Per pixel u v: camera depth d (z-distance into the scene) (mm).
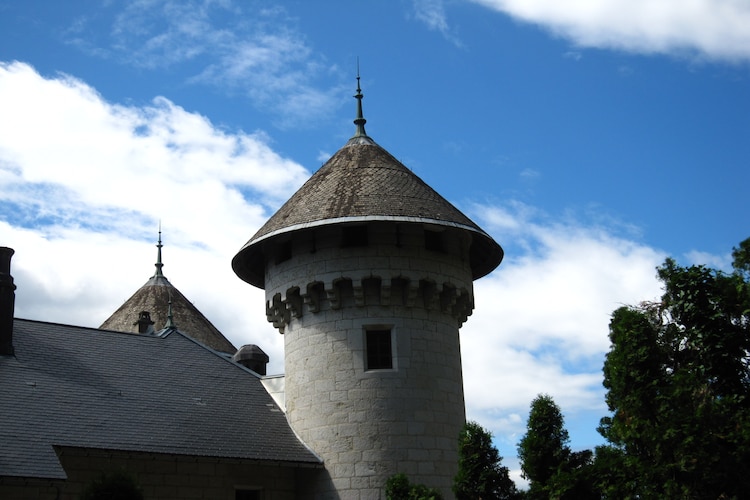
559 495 23016
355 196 31688
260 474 30141
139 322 47906
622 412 23047
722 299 24109
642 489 22172
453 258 32812
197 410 30891
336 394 30750
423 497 25984
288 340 32875
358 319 31234
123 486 23531
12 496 23812
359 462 29922
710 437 20922
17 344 29719
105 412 28438
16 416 26234
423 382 31109
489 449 24875
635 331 22703
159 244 56375
